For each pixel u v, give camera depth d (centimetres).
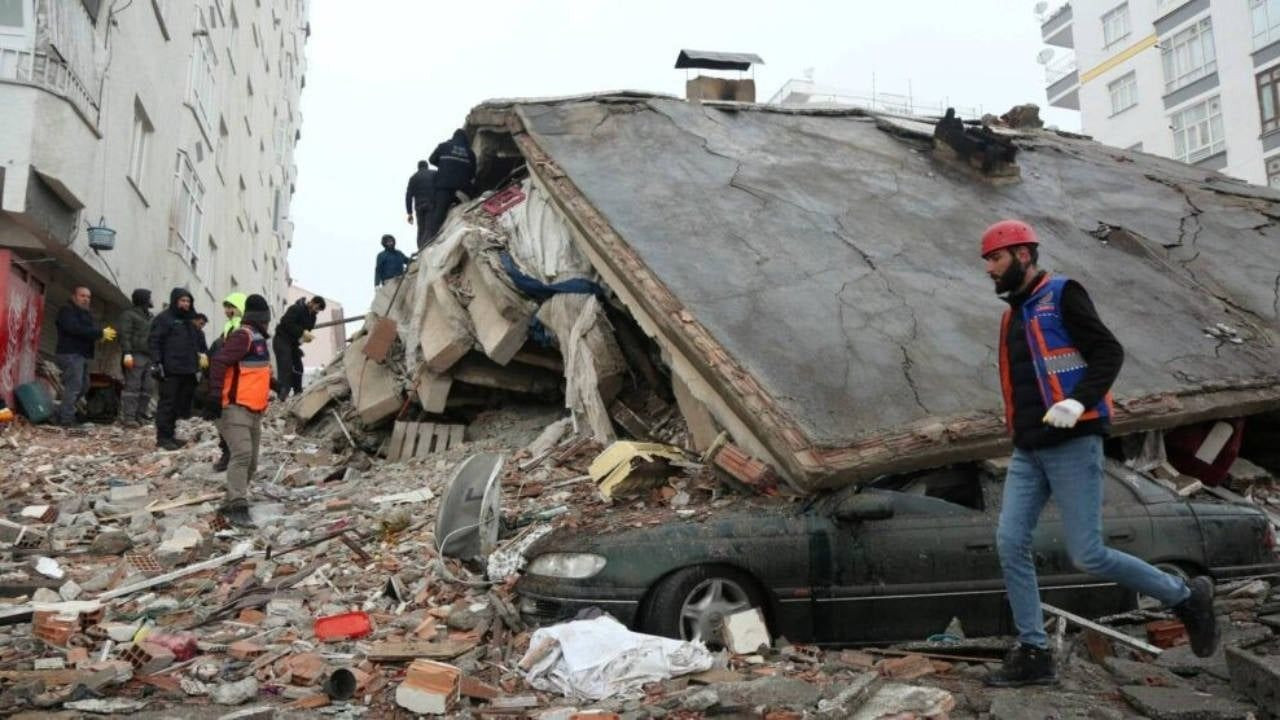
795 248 856
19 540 660
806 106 1341
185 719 360
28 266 1204
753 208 933
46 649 438
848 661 437
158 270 1628
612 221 860
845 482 532
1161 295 895
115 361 1457
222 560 591
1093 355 369
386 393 1040
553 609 452
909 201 1027
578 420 835
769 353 668
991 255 397
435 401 988
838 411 602
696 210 909
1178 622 473
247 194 2656
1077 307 374
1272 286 958
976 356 708
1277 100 2541
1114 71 3152
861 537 480
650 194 934
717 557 458
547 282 928
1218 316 871
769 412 589
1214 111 2747
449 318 970
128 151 1400
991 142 1139
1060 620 462
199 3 1881
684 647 412
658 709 364
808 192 1000
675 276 769
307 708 377
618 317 884
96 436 1127
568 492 693
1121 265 955
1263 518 546
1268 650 424
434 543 600
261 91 2947
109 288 1378
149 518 707
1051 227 1024
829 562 471
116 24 1324
